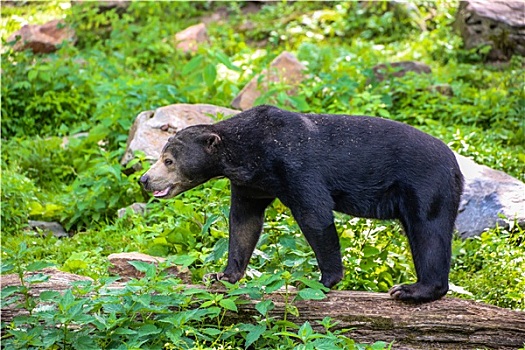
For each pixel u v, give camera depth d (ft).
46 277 31.37
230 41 76.38
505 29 69.82
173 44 72.28
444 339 31.19
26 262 42.32
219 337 30.22
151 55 72.23
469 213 44.04
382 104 55.88
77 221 48.67
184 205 40.55
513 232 41.70
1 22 81.71
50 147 55.72
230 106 58.44
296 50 75.20
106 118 55.88
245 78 63.10
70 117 61.00
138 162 49.14
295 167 31.42
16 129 60.23
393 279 37.55
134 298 30.25
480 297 37.22
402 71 63.46
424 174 31.45
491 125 57.36
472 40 71.15
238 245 33.58
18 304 31.55
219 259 36.27
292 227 36.81
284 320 30.50
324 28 79.25
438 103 59.36
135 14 81.15
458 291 35.96
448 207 31.71
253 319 31.73
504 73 66.08
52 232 47.42
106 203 48.62
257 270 35.60
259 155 31.94
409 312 31.40
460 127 55.42
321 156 31.55
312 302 31.65
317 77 61.26
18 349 29.50
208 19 83.41
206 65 63.31
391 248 38.70
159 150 49.47
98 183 48.32
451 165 32.01
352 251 36.63
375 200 31.94
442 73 66.03
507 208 43.60
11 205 47.91
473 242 41.70
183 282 35.40
